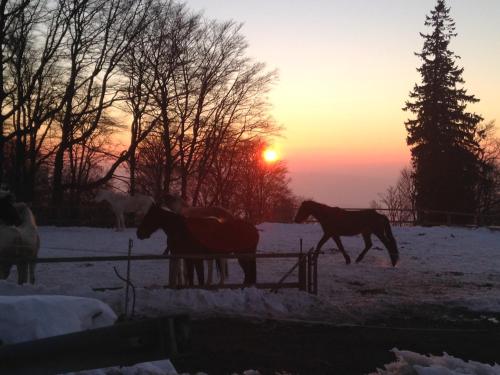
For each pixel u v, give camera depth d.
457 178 47.66
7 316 5.58
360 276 16.42
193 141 39.62
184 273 12.76
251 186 61.91
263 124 41.84
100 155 42.38
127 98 36.97
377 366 7.44
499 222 51.34
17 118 36.72
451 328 10.02
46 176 46.53
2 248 11.10
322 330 9.52
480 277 16.88
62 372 3.11
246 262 12.73
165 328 3.00
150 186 45.59
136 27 36.66
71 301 5.99
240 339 8.80
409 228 31.23
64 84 35.44
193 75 38.53
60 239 25.22
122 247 22.52
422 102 50.00
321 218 19.16
